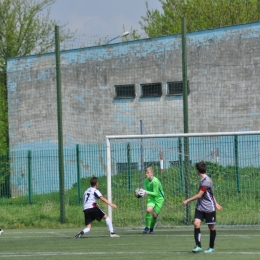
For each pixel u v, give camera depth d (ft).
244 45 278.05
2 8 417.90
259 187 202.80
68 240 145.69
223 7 428.97
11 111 338.54
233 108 280.51
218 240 137.90
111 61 313.73
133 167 235.61
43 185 295.48
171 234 156.46
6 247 133.49
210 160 226.58
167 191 192.85
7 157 286.05
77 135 321.93
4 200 261.44
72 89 323.16
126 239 144.56
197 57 289.74
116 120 312.29
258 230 162.91
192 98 290.56
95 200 151.94
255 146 253.65
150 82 303.07
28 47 424.05
